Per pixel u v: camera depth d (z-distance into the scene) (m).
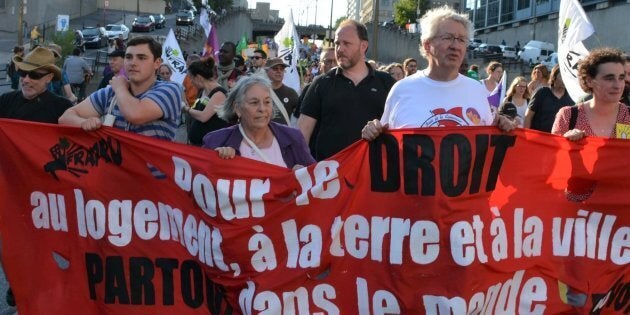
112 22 75.12
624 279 4.84
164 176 4.91
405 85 4.77
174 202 4.91
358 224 4.66
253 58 13.98
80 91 21.11
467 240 4.56
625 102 6.85
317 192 4.68
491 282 4.63
